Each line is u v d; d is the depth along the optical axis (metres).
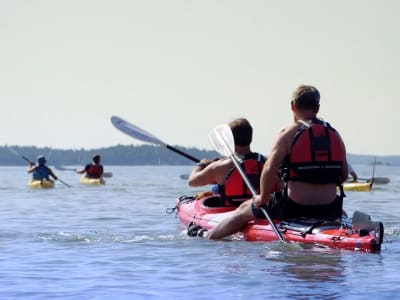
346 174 27.22
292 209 26.91
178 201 36.88
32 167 87.00
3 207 49.72
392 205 51.00
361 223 24.84
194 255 25.14
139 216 41.50
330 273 21.52
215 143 31.05
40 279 21.34
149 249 26.81
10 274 22.14
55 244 28.62
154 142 38.44
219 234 29.00
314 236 25.88
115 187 83.69
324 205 26.70
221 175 30.50
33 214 43.56
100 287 20.17
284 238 26.53
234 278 21.02
